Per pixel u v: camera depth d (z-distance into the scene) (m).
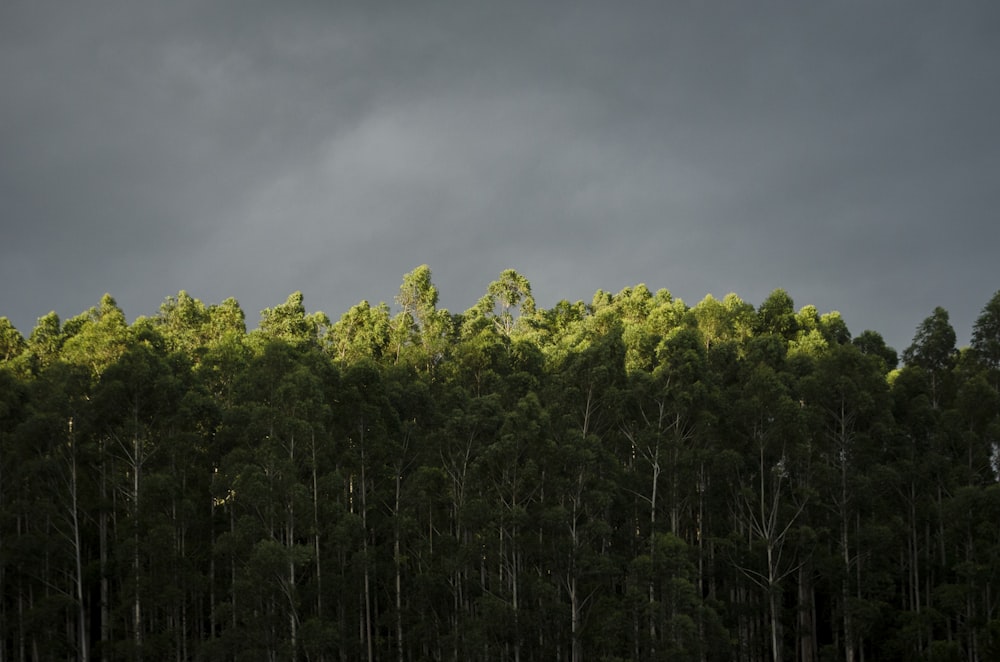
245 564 63.94
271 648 61.81
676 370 68.88
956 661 62.16
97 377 71.81
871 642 73.06
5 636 65.19
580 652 65.44
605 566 63.94
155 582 63.59
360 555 64.75
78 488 69.81
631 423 71.19
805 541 66.25
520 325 103.12
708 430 68.69
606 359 70.00
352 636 68.38
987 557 67.69
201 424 67.75
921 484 72.62
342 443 68.81
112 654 65.00
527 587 66.75
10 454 66.31
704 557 71.19
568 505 66.50
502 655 64.94
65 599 64.12
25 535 64.50
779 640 68.19
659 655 60.97
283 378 66.88
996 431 68.94
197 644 65.19
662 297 100.00
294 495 62.06
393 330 95.31
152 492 64.25
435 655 68.69
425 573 68.00
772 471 69.38
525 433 64.94
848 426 71.50
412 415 73.00
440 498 69.88
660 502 70.06
